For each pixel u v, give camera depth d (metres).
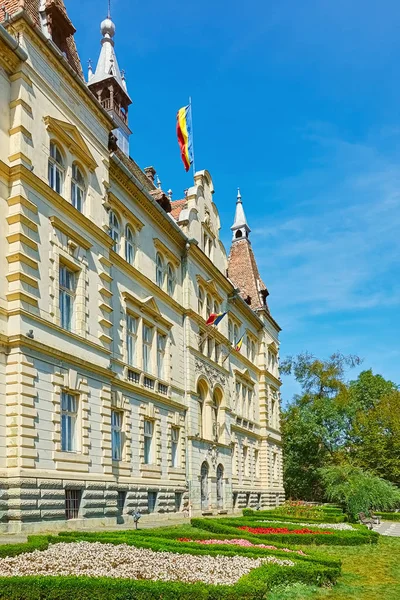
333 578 14.63
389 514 52.53
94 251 25.17
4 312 19.39
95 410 23.62
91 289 24.56
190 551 15.53
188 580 11.81
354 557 20.59
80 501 21.70
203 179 43.25
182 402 35.34
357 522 37.81
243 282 60.09
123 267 29.17
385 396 75.06
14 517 18.06
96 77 41.50
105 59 41.75
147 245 32.69
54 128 22.72
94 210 25.59
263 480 53.47
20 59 21.09
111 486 23.78
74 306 23.47
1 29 19.84
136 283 30.59
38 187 21.23
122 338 28.34
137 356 30.09
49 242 21.80
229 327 48.31
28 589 10.21
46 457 19.92
